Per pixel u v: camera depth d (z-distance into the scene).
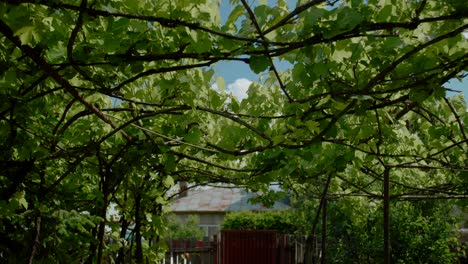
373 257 9.62
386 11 2.07
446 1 2.00
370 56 2.55
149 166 4.65
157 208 5.97
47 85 3.02
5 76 2.45
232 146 3.40
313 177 4.95
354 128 3.64
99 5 1.96
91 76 2.57
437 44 2.32
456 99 3.79
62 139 3.36
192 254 11.69
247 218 17.06
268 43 2.06
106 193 4.12
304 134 3.00
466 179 4.69
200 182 6.20
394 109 3.92
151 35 2.29
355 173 5.55
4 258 3.64
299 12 1.97
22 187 3.72
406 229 9.05
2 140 3.10
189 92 3.11
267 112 3.49
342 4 2.07
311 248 7.44
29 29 1.88
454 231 9.73
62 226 3.72
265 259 13.03
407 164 4.50
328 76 2.61
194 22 2.19
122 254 5.54
